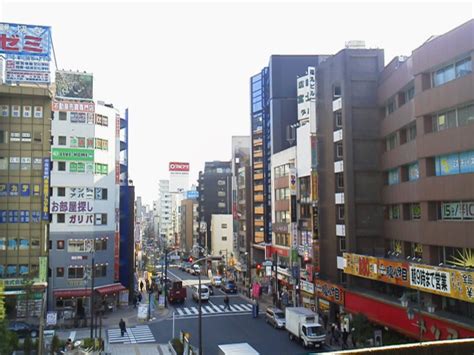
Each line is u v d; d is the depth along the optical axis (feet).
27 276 134.31
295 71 230.27
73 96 174.29
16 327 118.52
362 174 127.54
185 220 433.89
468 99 81.76
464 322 81.15
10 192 145.18
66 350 100.99
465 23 82.69
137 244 314.96
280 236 189.26
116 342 123.75
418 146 95.35
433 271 87.20
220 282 238.68
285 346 114.73
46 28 150.41
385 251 123.24
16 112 147.74
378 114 128.98
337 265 134.51
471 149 82.48
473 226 80.64
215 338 124.88
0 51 146.92
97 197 174.19
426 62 92.43
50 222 167.02
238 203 267.59
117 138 185.37
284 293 175.01
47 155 147.95
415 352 46.85
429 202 93.20
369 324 105.19
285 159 184.75
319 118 147.54
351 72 129.80
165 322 150.00
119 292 180.04
